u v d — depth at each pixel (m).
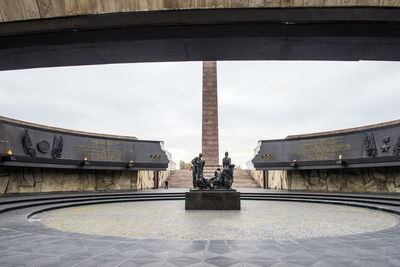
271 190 29.61
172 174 41.75
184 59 6.08
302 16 4.81
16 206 13.98
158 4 4.93
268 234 8.88
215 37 5.14
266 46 5.43
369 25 4.86
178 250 6.21
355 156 23.16
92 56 5.89
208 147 40.31
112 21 5.04
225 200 15.29
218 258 5.65
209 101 41.22
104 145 26.44
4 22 5.20
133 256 5.75
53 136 22.70
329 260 5.55
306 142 26.77
